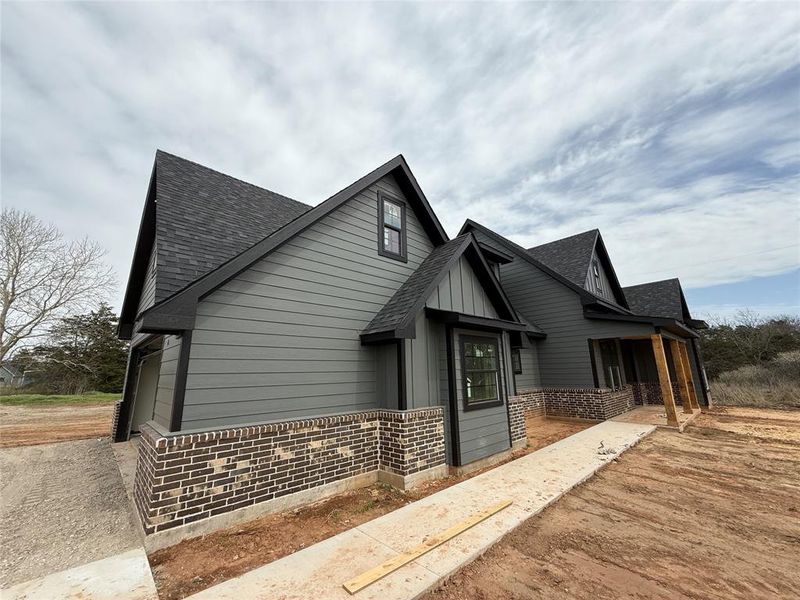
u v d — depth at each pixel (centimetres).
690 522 394
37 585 271
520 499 446
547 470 569
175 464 350
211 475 372
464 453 592
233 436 393
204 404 402
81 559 323
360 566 293
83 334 2417
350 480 499
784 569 298
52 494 508
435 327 627
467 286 698
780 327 2022
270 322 483
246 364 448
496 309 775
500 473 557
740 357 1961
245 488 395
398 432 523
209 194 650
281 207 779
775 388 1483
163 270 425
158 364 952
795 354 1744
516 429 760
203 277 408
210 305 428
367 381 582
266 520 397
